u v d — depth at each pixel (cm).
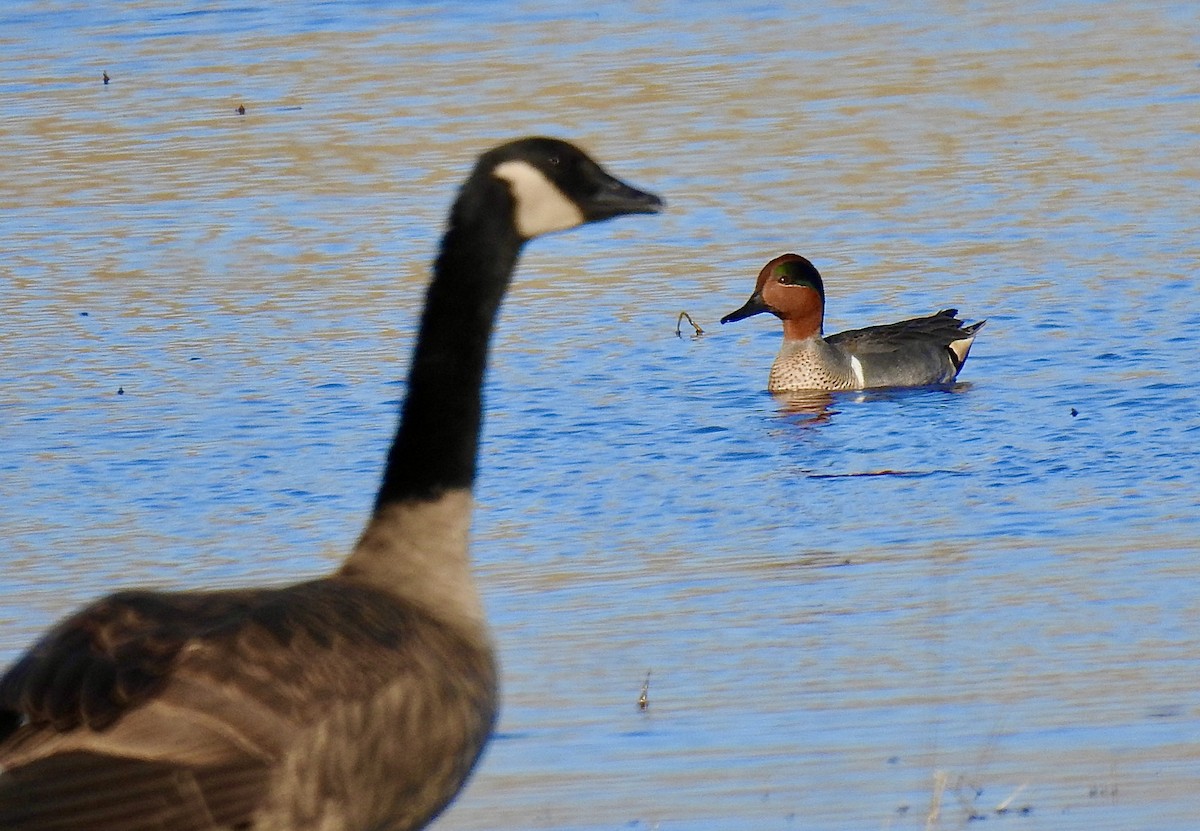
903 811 1015
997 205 2609
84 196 2720
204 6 4141
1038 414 1869
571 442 1814
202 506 1619
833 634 1283
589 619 1332
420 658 708
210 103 3262
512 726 1147
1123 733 1105
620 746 1110
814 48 3628
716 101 3188
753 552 1480
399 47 3697
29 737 638
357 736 673
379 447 1783
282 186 2750
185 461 1742
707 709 1155
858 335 2102
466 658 741
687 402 1958
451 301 804
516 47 3684
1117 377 1959
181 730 639
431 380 796
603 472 1723
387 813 694
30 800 620
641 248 2514
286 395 1942
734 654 1250
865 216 2586
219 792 638
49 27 3953
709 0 4131
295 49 3694
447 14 4028
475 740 730
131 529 1562
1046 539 1481
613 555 1484
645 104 3172
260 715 652
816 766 1078
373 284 2322
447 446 791
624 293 2328
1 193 2750
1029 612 1311
